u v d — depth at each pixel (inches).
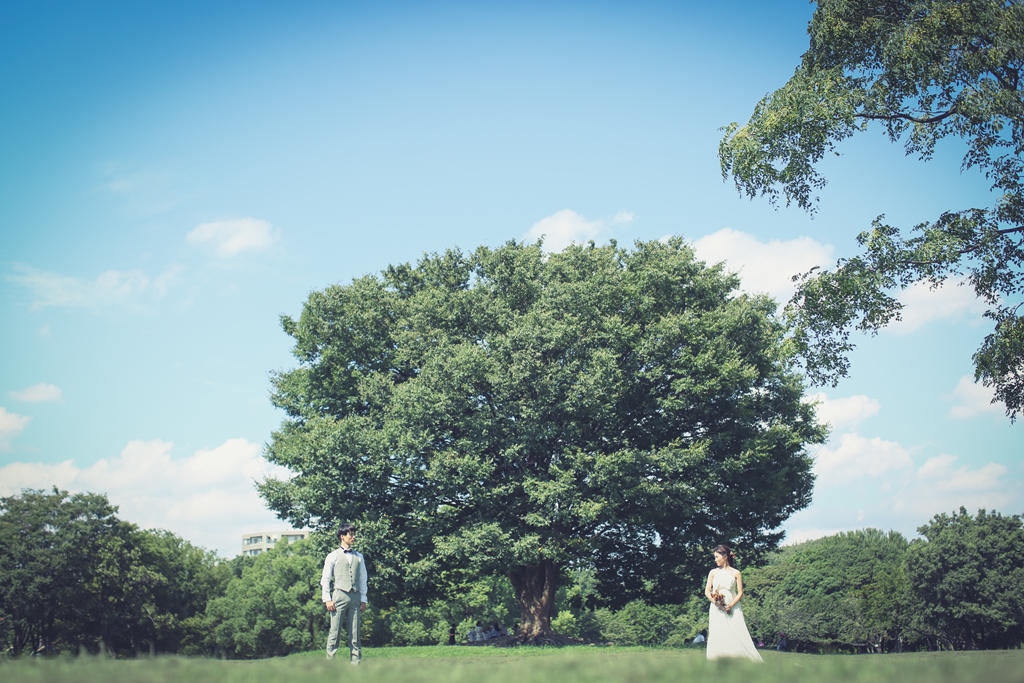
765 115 909.8
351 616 531.5
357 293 1419.8
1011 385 882.8
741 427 1348.4
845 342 947.3
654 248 1418.6
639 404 1304.1
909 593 3006.9
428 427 1225.4
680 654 717.9
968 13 820.0
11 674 285.9
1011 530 2751.0
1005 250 902.4
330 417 1352.1
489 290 1350.9
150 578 2866.6
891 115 917.2
